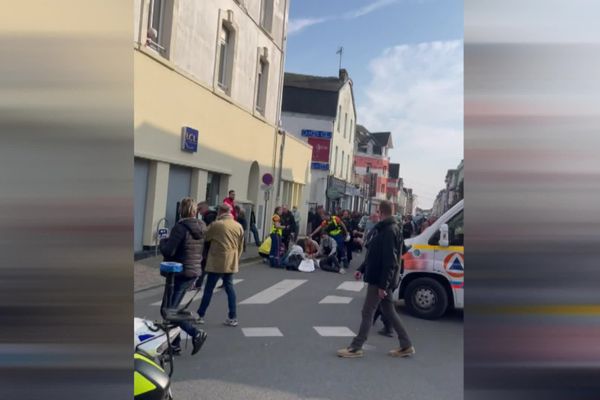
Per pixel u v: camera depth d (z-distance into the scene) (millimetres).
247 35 17422
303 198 28500
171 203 13398
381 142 66312
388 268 5316
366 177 56875
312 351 5664
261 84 19953
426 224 11383
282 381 4664
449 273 7539
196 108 13844
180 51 12711
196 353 5398
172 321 3652
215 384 4531
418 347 6000
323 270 13453
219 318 7125
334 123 35406
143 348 3352
